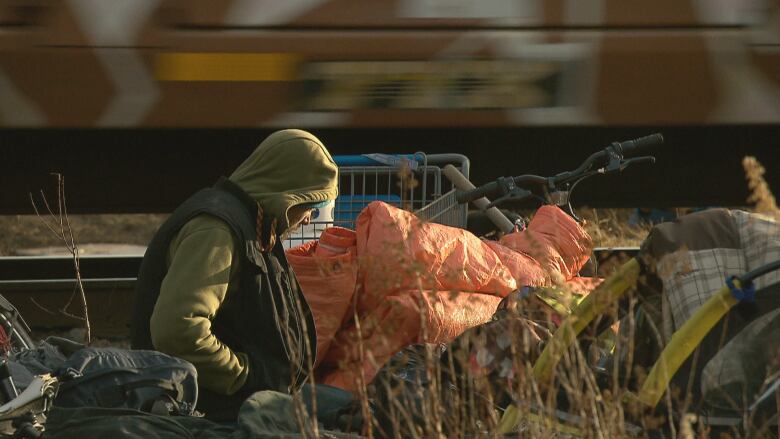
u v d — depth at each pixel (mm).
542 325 15031
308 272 18969
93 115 21266
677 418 12562
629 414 12914
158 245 16484
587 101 22125
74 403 13953
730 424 12469
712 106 22406
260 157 17047
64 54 21094
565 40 22047
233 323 16547
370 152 25516
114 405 14062
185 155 24766
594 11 22109
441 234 19109
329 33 21688
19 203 24938
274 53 21562
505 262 19609
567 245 20359
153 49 21297
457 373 14422
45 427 13375
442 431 13727
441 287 18891
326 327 18500
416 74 21859
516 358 13336
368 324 17094
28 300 30234
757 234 13016
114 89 21281
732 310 12547
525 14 21969
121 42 21250
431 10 21844
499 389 13922
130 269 34406
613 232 37156
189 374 14586
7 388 13484
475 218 25500
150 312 16484
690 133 25438
